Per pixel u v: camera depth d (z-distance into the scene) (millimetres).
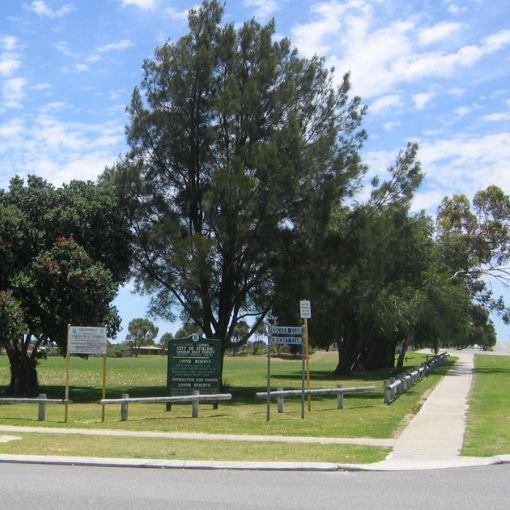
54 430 15930
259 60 27797
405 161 28172
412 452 12898
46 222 26281
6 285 25609
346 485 9828
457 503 8562
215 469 11234
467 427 16438
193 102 27500
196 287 26312
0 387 31469
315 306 27516
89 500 8484
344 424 17078
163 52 28047
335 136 26625
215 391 20922
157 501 8477
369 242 26969
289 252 26219
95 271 24797
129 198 28094
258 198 24906
